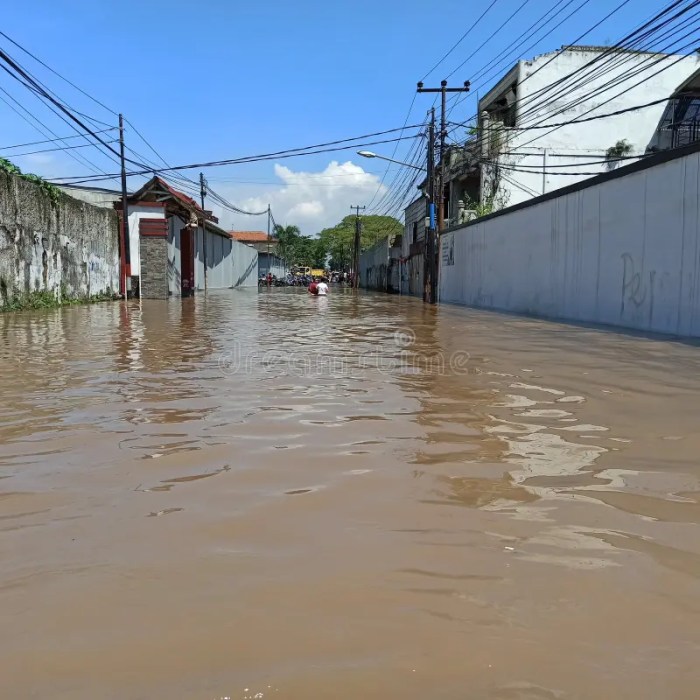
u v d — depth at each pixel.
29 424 4.23
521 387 5.57
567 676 1.62
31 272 16.84
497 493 2.94
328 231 105.06
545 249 16.42
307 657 1.70
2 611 1.93
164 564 2.23
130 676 1.63
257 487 3.02
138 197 25.89
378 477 3.16
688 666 1.67
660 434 3.97
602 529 2.54
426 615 1.90
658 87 27.27
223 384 5.71
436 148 25.19
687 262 10.22
